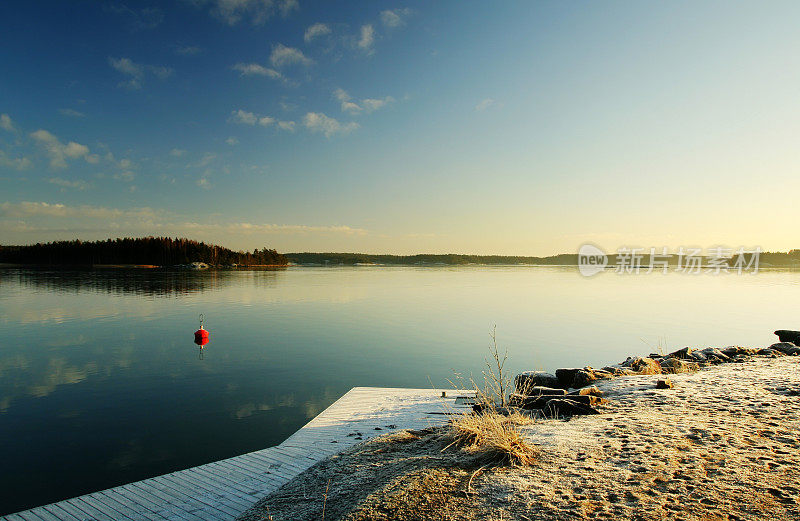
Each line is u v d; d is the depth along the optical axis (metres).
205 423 13.12
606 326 34.47
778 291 68.88
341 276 125.62
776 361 10.55
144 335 28.94
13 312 39.75
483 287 80.75
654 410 6.48
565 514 3.46
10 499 8.61
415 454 5.38
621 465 4.33
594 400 7.27
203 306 46.69
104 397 15.77
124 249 189.00
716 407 6.37
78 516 6.22
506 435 4.97
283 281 96.94
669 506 3.48
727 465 4.18
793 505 3.38
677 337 29.14
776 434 5.01
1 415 13.80
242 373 19.55
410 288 77.62
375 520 3.68
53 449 11.12
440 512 3.69
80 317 37.06
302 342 27.42
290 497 4.81
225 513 6.21
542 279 111.06
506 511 3.59
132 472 9.84
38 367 20.34
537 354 24.05
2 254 189.25
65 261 184.12
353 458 5.65
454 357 23.27
